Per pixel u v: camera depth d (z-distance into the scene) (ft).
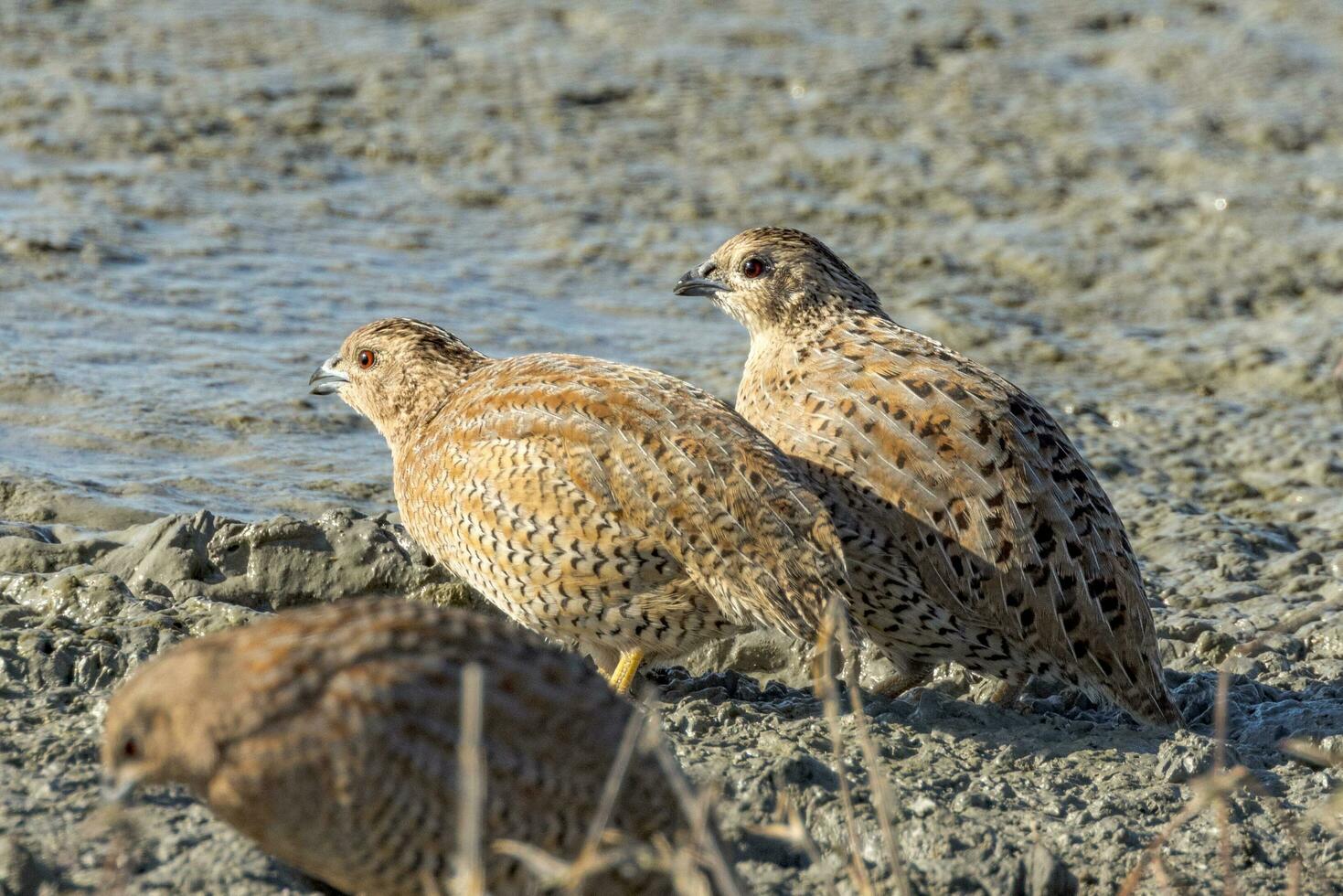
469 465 32.99
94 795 25.48
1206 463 51.57
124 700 19.70
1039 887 24.93
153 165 69.87
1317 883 26.30
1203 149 81.92
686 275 40.37
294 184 70.64
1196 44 98.84
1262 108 88.58
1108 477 49.80
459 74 86.07
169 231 63.41
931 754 30.12
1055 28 101.50
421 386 38.14
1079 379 57.93
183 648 19.90
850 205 73.31
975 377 35.14
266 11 93.97
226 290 58.29
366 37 90.79
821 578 30.66
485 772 19.44
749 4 101.91
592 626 32.40
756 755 28.89
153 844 24.23
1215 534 45.70
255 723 18.95
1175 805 28.60
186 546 36.17
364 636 19.58
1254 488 49.85
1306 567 43.83
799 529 30.78
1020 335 61.16
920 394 34.47
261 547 36.50
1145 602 34.30
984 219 72.54
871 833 25.98
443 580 36.47
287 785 19.10
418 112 80.33
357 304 58.49
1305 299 66.18
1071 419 54.13
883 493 33.91
